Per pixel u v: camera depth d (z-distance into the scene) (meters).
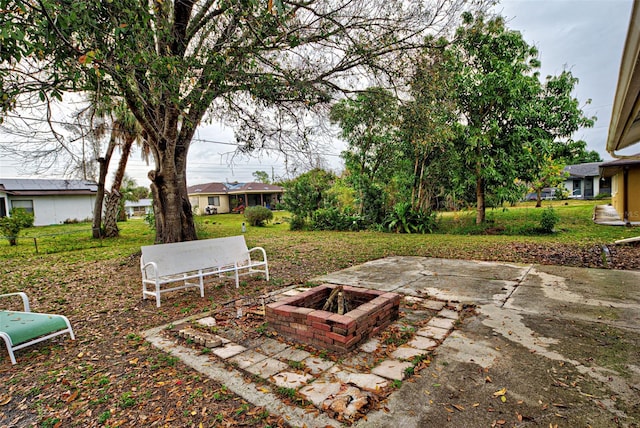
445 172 13.67
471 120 12.33
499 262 7.14
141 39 3.95
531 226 12.18
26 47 3.06
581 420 2.07
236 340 3.45
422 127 7.32
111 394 2.52
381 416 2.15
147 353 3.23
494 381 2.53
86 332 3.88
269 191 36.88
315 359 2.97
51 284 6.53
